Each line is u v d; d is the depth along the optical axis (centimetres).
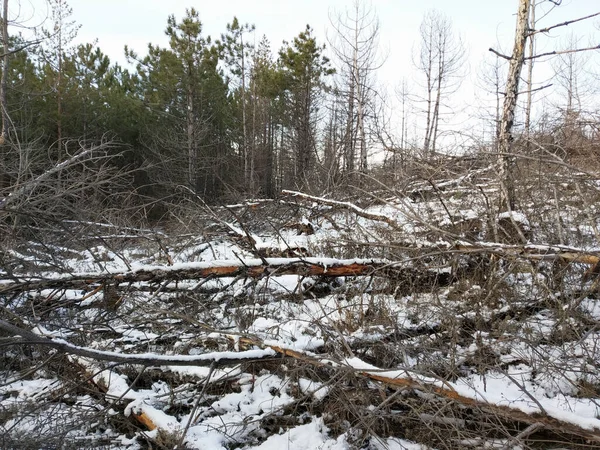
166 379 448
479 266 520
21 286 470
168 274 490
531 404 317
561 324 404
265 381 431
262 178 2469
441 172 678
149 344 481
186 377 434
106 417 380
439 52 2236
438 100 2195
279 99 2728
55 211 734
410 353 415
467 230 582
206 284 618
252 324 495
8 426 362
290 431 359
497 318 449
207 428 361
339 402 360
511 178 575
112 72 2494
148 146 2166
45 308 510
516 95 582
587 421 277
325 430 357
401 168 779
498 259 490
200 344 491
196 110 2303
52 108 1888
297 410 389
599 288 410
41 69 1980
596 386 368
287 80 2461
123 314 503
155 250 853
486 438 315
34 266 582
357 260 539
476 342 415
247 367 448
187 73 2239
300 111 2480
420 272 533
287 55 2445
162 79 2214
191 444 331
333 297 561
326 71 2520
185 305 527
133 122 2223
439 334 440
